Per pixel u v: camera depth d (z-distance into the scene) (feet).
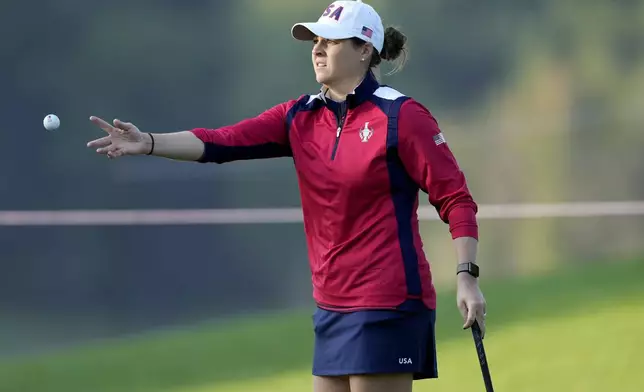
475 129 386.32
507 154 344.08
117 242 281.74
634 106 395.34
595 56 410.31
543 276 135.33
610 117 386.93
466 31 409.28
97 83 392.47
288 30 400.67
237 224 277.03
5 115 377.50
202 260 253.44
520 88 404.16
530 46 409.69
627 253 187.11
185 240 273.33
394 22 407.44
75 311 192.54
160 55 398.21
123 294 222.07
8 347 146.72
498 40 409.49
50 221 304.09
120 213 313.12
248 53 400.88
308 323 121.08
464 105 402.93
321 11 401.49
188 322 154.81
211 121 400.06
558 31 411.75
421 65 406.82
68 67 389.60
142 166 340.18
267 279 223.10
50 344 147.54
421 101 403.34
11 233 297.12
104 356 112.57
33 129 377.30
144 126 396.57
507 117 393.29
